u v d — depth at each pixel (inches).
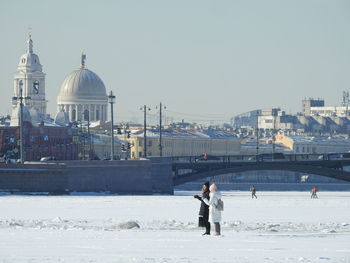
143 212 6289.4
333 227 4586.6
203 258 3029.0
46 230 4089.6
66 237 3708.2
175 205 7504.9
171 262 2928.2
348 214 6210.6
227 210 6830.7
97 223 4785.9
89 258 2999.5
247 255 3125.0
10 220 4950.8
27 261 2915.8
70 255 3070.9
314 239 3757.4
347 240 3720.5
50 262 2901.1
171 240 3614.7
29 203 7568.9
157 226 4483.3
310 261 2979.8
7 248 3267.7
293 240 3703.3
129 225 4355.3
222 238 3737.7
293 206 7701.8
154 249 3272.6
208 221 3912.4
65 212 6190.9
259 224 4751.5
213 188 3858.3
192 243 3503.9
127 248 3297.2
